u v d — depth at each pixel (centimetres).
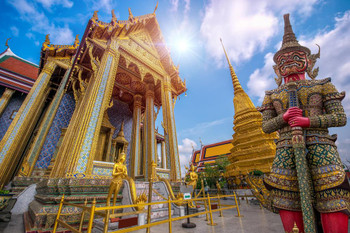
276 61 261
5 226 448
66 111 1241
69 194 447
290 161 195
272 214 528
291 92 211
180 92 1277
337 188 163
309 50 240
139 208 418
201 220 466
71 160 520
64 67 1390
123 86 1364
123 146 1348
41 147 1076
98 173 591
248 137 1310
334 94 198
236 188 1223
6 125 1361
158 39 1205
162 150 1812
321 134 193
